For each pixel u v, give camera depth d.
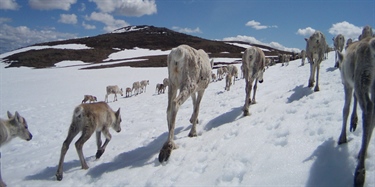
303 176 3.92
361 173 3.38
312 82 9.88
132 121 12.23
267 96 10.74
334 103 6.53
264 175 4.24
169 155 5.81
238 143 5.67
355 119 4.77
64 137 11.14
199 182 4.62
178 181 4.82
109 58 65.19
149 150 7.08
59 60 61.84
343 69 4.42
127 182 5.29
